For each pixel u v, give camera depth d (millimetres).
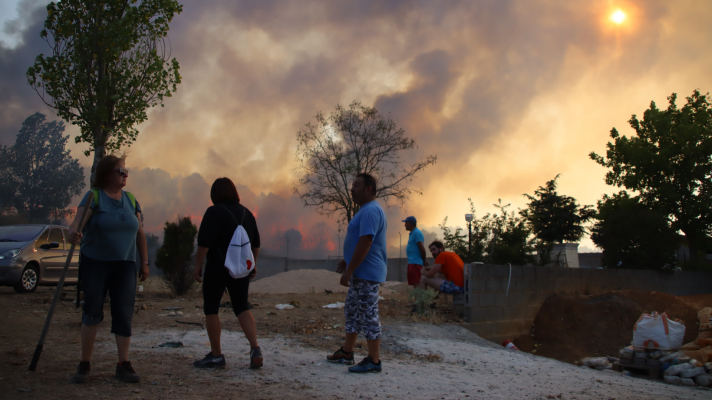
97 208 3521
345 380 4078
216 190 4352
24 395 3002
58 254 11977
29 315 7129
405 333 7301
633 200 26922
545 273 11727
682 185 27391
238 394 3391
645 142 28641
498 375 5020
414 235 9961
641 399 4395
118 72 13516
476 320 9086
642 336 7711
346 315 4738
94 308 3443
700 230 27125
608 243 20656
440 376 4641
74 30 13570
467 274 9125
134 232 3682
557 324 10828
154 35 14273
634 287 16359
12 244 11102
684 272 20219
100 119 13375
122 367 3523
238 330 6586
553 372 5527
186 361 4383
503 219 19484
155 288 15102
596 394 4434
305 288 19453
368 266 4531
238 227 4215
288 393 3529
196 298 11125
